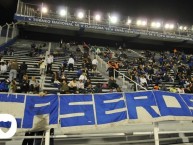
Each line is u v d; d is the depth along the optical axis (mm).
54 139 7473
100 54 25391
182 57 29172
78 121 7215
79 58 21734
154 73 20750
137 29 34625
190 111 8547
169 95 8484
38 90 12289
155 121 7848
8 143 7203
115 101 7781
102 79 16688
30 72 16500
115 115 7609
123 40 35125
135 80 16078
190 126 10273
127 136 8273
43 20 29672
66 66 18156
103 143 7695
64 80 13109
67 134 7625
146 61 25469
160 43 36750
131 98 7977
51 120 6961
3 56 19766
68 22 30781
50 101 7145
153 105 8039
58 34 32906
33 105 6957
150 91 8242
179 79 20156
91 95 7609
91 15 33719
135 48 37031
